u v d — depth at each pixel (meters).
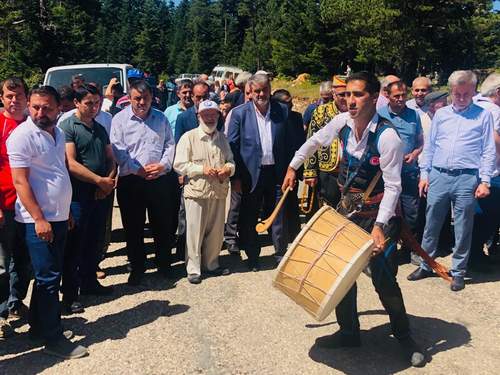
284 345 4.25
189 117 6.33
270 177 5.87
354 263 3.43
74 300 4.82
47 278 4.04
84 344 4.25
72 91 5.87
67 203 4.10
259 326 4.57
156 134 5.45
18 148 3.83
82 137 4.79
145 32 94.19
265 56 72.50
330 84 7.15
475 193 5.26
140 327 4.54
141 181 5.34
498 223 5.86
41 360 4.02
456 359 4.05
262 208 6.56
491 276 5.84
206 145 5.51
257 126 5.76
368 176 3.82
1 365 3.95
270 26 74.12
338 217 3.72
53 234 4.02
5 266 4.43
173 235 6.49
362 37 32.69
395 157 3.68
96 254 5.17
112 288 5.31
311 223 3.68
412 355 3.93
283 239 6.09
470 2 30.94
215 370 3.89
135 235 5.44
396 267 3.98
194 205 5.49
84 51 42.31
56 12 37.09
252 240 5.89
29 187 3.86
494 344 4.30
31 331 4.30
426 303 5.09
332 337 4.20
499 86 5.79
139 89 5.32
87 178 4.70
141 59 94.12
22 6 34.69
